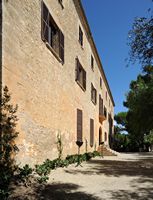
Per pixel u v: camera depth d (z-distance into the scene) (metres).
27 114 10.28
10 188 7.66
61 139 14.95
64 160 14.73
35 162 10.98
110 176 12.10
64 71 15.88
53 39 14.49
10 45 9.01
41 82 11.90
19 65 9.68
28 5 10.66
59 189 8.88
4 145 8.15
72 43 18.22
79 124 19.70
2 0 8.59
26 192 7.89
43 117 12.08
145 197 8.34
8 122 8.34
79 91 20.17
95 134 28.12
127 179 11.38
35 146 11.03
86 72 23.27
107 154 29.52
